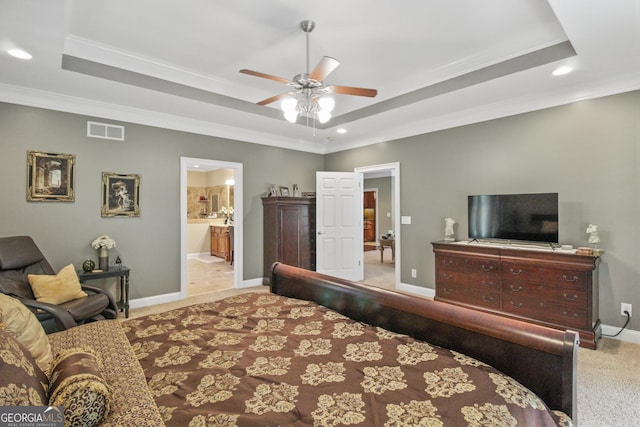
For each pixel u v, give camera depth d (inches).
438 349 59.5
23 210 130.9
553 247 129.0
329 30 105.3
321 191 214.1
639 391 85.6
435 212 177.2
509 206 141.9
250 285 206.1
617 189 120.3
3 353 34.2
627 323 117.6
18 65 109.3
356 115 176.6
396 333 69.6
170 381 49.3
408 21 99.8
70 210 141.6
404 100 152.5
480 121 157.8
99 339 64.0
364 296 78.5
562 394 48.4
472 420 39.8
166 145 169.2
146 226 163.0
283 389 47.5
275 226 203.0
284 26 102.5
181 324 73.3
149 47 115.8
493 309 134.6
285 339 65.5
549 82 124.2
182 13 95.3
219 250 329.4
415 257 186.9
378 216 407.8
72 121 141.6
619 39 92.1
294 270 102.3
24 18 84.6
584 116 127.5
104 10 93.2
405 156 191.5
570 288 114.7
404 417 40.6
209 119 174.4
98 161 148.5
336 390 47.3
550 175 136.3
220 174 363.6
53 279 113.7
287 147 224.1
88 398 37.7
